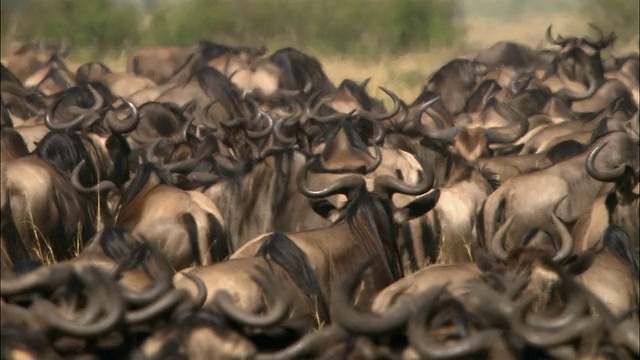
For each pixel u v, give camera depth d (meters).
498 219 51.66
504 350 33.06
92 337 33.44
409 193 47.66
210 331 34.28
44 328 33.53
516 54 110.69
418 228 51.38
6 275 35.19
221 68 97.81
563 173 52.75
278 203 51.50
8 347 32.59
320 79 99.50
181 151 64.25
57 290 34.75
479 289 33.59
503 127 69.62
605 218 48.19
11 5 173.00
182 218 46.41
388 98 113.88
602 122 62.12
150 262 38.81
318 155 53.56
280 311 34.78
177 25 179.00
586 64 99.69
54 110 64.19
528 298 33.62
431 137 62.62
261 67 96.25
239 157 61.66
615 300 38.94
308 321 37.78
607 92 90.44
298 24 184.00
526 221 51.53
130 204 49.12
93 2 177.00
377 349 33.66
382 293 37.81
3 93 80.19
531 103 80.56
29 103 80.00
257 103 79.75
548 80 97.62
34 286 34.50
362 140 60.22
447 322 34.19
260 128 67.38
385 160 56.59
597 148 49.22
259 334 35.44
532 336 32.69
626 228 48.62
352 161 53.22
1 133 55.69
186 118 69.19
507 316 33.03
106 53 175.00
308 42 182.88
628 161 55.78
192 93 78.88
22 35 172.38
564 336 32.53
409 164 57.06
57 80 94.12
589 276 39.38
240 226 51.62
